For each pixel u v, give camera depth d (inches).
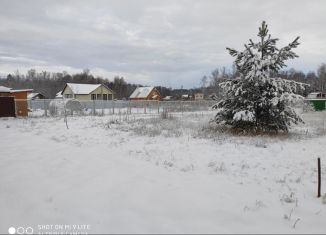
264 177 304.8
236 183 281.1
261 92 582.9
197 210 215.2
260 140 501.7
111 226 188.9
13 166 335.0
